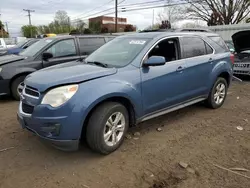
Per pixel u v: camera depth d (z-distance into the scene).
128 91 3.60
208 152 3.65
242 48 9.90
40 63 6.60
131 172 3.15
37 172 3.16
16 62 6.36
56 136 3.15
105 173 3.14
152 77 3.97
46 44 6.88
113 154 3.59
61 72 3.51
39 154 3.59
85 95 3.18
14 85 6.29
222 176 3.06
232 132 4.36
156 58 3.80
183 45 4.68
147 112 4.04
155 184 2.92
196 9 34.41
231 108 5.73
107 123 3.44
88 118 3.36
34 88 3.28
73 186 2.89
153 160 3.42
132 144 3.88
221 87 5.63
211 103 5.46
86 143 3.70
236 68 9.08
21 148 3.76
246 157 3.51
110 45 4.68
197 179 3.01
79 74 3.37
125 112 3.70
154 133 4.30
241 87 8.14
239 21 31.69
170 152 3.64
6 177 3.05
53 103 3.11
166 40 4.39
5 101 6.40
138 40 4.35
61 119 3.09
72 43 7.23
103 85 3.36
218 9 32.38
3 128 4.51
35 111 3.18
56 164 3.34
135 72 3.78
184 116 5.14
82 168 3.25
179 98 4.57
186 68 4.57
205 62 5.02
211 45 5.36
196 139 4.07
